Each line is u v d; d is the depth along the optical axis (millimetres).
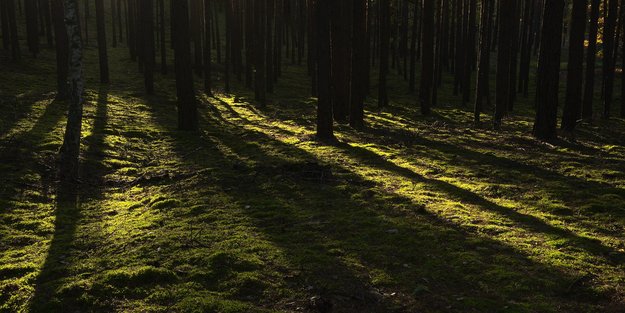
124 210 9328
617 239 7676
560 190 10523
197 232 7797
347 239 7520
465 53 32094
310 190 10336
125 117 19094
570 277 6172
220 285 5957
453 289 5914
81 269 6457
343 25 20516
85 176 11422
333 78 20578
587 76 24219
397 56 42375
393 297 5691
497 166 12969
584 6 18531
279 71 37156
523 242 7434
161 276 6133
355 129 18922
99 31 27109
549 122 16984
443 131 19312
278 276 6195
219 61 41719
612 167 12828
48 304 5488
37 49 31281
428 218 8562
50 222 8445
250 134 17375
